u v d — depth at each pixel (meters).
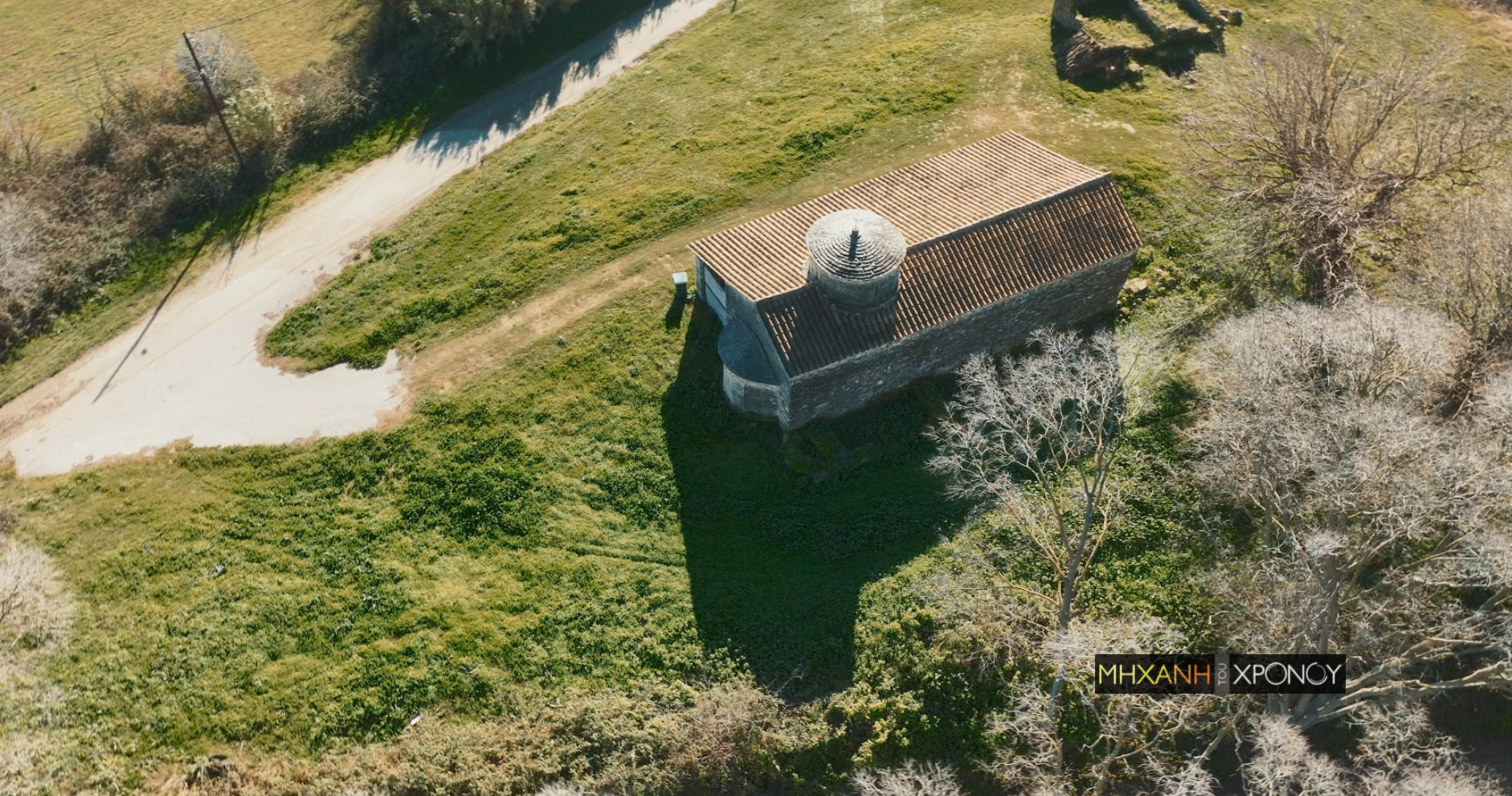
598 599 36.28
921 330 38.41
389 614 36.12
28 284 46.84
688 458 39.72
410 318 44.94
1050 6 57.78
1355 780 33.28
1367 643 31.08
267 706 34.12
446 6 57.31
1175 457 39.16
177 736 33.56
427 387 42.53
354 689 34.41
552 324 44.00
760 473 39.31
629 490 39.03
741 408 40.44
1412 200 43.22
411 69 56.56
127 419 42.62
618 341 43.03
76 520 39.28
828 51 55.84
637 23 59.75
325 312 45.81
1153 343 42.00
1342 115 47.59
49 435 42.38
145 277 48.25
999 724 32.53
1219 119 45.50
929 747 33.50
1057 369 40.25
